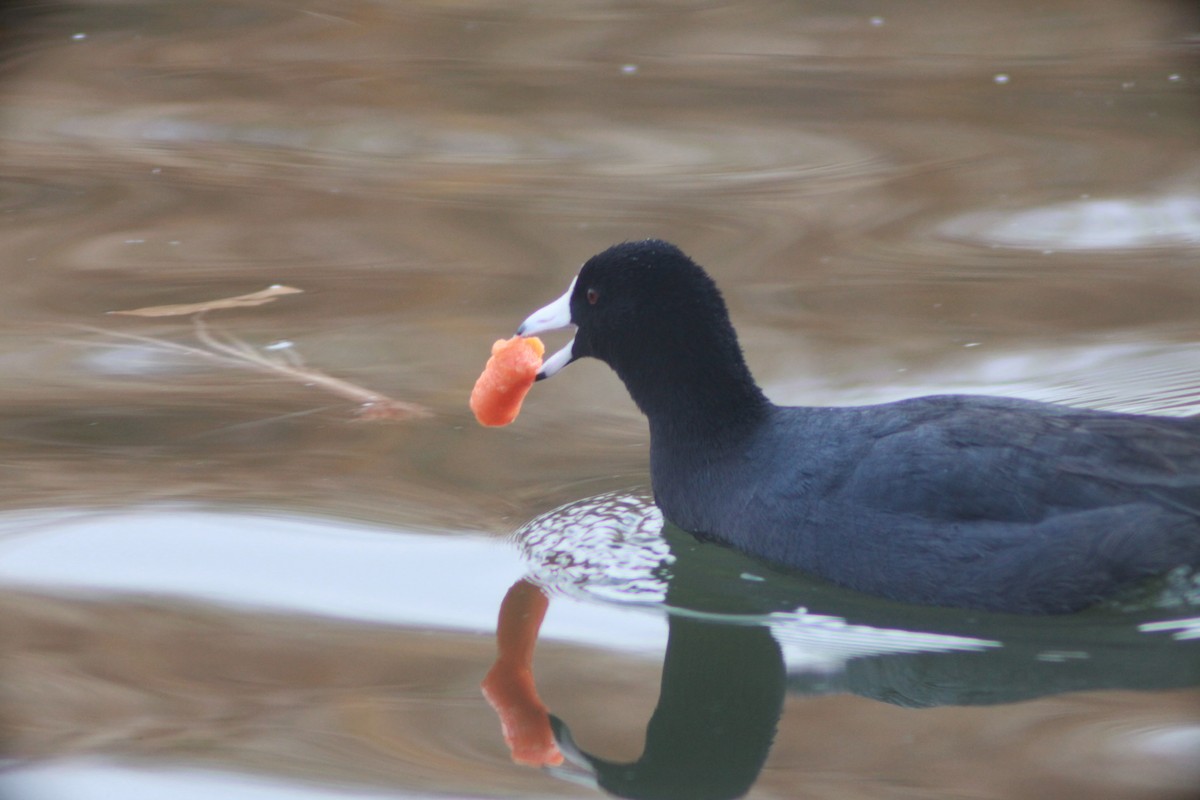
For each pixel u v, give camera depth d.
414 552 10.63
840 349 13.77
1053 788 7.72
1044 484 9.30
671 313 10.52
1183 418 10.02
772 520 9.98
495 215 17.53
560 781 8.02
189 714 8.59
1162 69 22.05
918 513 9.46
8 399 13.09
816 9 25.31
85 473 11.71
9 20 25.12
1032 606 9.29
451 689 8.92
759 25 24.59
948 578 9.34
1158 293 14.89
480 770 8.09
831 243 16.48
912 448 9.58
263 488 11.55
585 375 13.95
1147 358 13.38
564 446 12.41
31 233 17.27
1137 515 9.17
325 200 18.16
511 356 10.89
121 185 18.73
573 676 9.14
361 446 12.30
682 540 10.80
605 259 10.76
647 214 17.39
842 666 9.18
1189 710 8.46
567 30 24.55
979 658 9.12
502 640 9.55
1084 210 17.19
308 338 14.48
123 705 8.65
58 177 18.98
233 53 23.58
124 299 15.51
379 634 9.59
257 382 13.51
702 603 10.02
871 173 18.58
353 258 16.44
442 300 15.22
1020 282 15.28
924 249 16.25
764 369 13.38
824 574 9.77
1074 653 9.09
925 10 25.23
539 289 15.43
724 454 10.44
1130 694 8.66
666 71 22.55
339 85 22.16
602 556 10.63
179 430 12.54
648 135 20.12
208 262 16.38
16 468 11.75
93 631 9.50
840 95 21.39
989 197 17.70
